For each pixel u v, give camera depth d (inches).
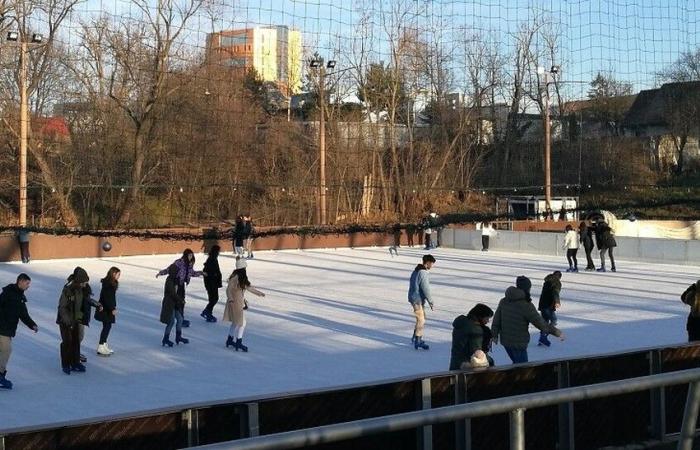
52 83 1708.9
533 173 2057.1
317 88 1795.0
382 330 642.8
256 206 1684.3
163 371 497.7
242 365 514.6
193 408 251.9
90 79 1697.8
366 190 1599.4
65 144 1721.2
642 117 2130.9
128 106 1696.6
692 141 2060.8
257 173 1732.3
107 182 1702.8
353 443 275.4
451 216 1284.4
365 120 1957.4
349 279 1002.7
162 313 578.2
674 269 1119.0
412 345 581.6
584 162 2015.3
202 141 1675.7
